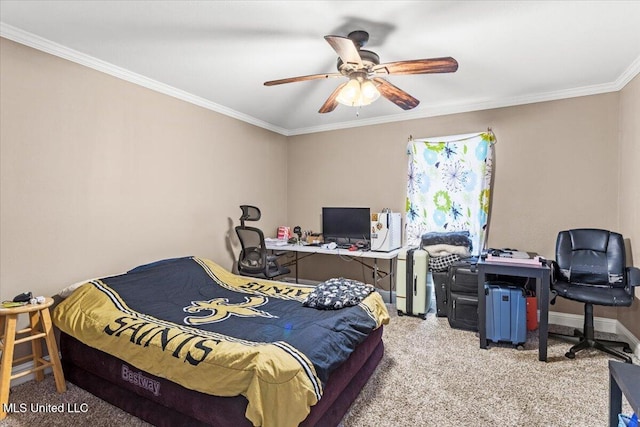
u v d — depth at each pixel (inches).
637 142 108.3
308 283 192.9
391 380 90.0
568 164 132.3
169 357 67.5
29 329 85.8
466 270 127.8
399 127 166.6
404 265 144.3
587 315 108.4
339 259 184.2
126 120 115.8
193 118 140.6
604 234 114.0
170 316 87.6
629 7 76.7
